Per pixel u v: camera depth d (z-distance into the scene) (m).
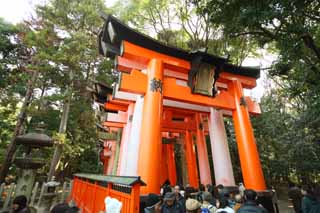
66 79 17.50
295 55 6.77
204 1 9.11
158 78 8.20
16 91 18.06
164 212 3.87
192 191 5.73
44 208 8.29
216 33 14.67
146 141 7.03
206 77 9.47
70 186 12.16
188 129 15.11
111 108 13.87
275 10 5.42
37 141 8.53
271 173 18.77
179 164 22.02
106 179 5.69
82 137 20.84
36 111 16.16
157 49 8.77
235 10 6.86
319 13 6.37
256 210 3.29
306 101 8.44
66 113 17.16
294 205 7.45
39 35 16.05
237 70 10.80
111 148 19.25
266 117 17.08
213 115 11.47
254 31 8.07
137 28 17.22
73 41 16.41
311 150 12.27
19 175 8.36
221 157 10.31
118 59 9.32
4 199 9.27
